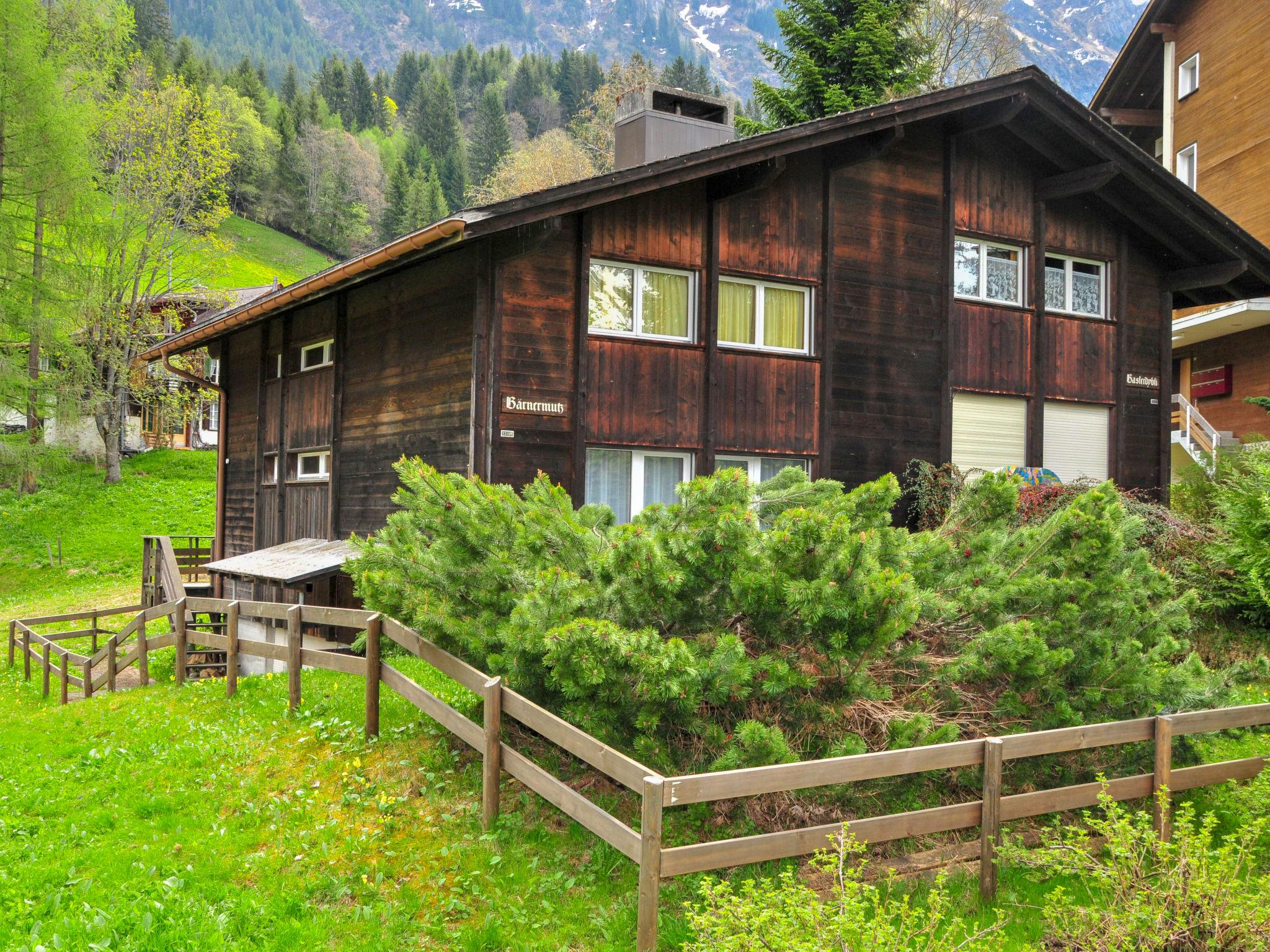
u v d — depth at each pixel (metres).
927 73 32.00
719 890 4.65
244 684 10.88
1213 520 13.29
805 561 6.23
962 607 7.25
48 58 32.31
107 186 37.84
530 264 12.27
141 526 32.81
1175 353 25.95
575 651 5.97
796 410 13.99
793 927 4.43
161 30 103.75
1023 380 15.91
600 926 5.48
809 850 5.47
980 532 7.88
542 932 5.48
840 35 30.14
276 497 17.67
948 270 15.11
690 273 13.50
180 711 10.28
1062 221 16.39
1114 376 16.75
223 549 20.09
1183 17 25.73
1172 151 26.11
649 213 13.04
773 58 31.00
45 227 31.66
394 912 5.70
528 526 7.30
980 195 15.61
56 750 9.50
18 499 34.69
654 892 4.94
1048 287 16.55
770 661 6.26
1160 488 17.00
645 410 12.91
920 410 14.91
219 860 6.44
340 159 97.50
